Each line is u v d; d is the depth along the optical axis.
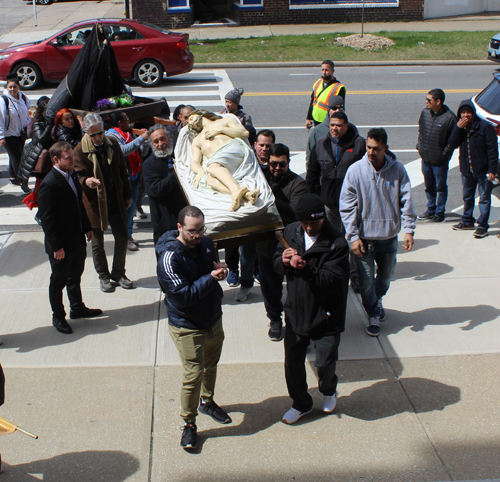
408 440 4.02
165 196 5.58
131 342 5.24
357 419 4.24
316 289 3.93
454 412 4.29
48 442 4.04
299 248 4.03
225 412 4.31
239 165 5.15
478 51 19.23
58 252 5.07
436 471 3.75
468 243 7.18
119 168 5.92
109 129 6.84
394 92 14.86
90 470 3.80
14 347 5.16
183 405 3.95
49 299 5.43
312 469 3.79
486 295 5.97
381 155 4.79
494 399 4.42
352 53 19.11
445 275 6.40
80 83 7.51
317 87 8.84
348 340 5.26
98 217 5.90
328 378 4.17
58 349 5.14
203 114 5.46
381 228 4.99
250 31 22.89
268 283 5.07
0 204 8.72
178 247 3.85
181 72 15.80
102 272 6.14
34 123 7.15
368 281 5.15
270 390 4.60
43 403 4.43
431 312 5.69
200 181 5.12
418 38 20.89
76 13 26.20
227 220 4.66
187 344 3.90
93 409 4.36
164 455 3.93
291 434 4.11
